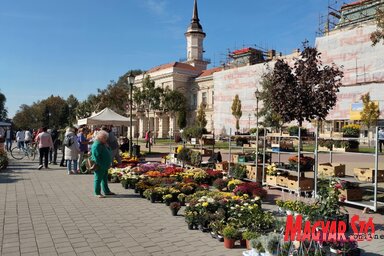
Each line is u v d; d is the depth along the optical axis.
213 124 55.97
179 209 7.82
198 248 5.65
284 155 22.83
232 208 6.75
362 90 31.77
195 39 68.44
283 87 13.23
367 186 10.16
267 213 6.80
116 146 14.86
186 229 6.71
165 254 5.35
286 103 13.18
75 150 14.60
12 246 5.59
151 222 7.16
